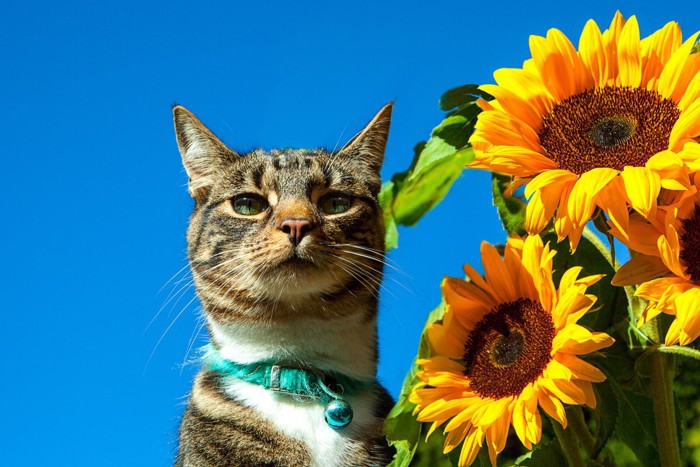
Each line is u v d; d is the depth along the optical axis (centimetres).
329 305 98
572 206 83
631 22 86
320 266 98
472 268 89
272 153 105
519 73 87
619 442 92
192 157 104
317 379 97
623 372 89
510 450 93
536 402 85
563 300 85
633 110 85
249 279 98
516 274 88
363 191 103
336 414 96
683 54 85
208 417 97
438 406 86
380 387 100
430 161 93
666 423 87
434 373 88
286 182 101
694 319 82
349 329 99
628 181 83
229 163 104
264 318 98
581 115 86
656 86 86
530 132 86
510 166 85
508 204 91
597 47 87
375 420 98
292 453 96
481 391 87
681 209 84
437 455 90
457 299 88
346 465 96
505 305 88
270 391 97
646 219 85
